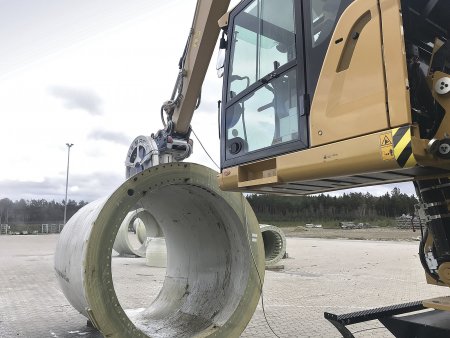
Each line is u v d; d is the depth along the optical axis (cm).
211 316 552
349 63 324
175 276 693
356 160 309
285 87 394
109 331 425
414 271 1384
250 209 549
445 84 320
